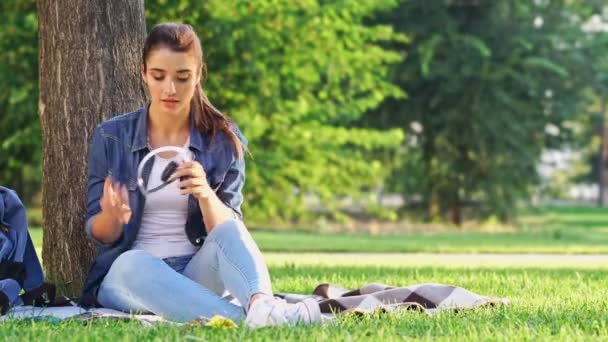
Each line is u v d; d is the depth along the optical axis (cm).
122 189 451
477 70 2297
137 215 469
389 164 2466
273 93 1616
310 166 1912
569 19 2430
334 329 416
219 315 433
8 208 487
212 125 485
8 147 1797
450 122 2358
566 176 5100
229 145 488
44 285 502
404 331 419
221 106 1546
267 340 379
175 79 454
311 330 410
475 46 2225
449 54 2311
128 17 597
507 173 2411
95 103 584
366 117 2402
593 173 5278
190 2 1426
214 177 483
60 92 584
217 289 468
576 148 2722
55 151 584
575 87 2417
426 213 2533
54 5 587
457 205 2498
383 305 481
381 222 2520
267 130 1756
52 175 584
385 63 2298
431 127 2409
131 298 453
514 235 2134
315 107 1777
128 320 445
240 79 1546
